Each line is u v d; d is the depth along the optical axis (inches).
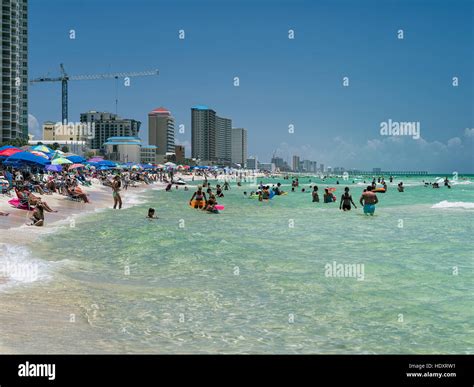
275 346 275.6
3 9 4963.1
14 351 252.5
